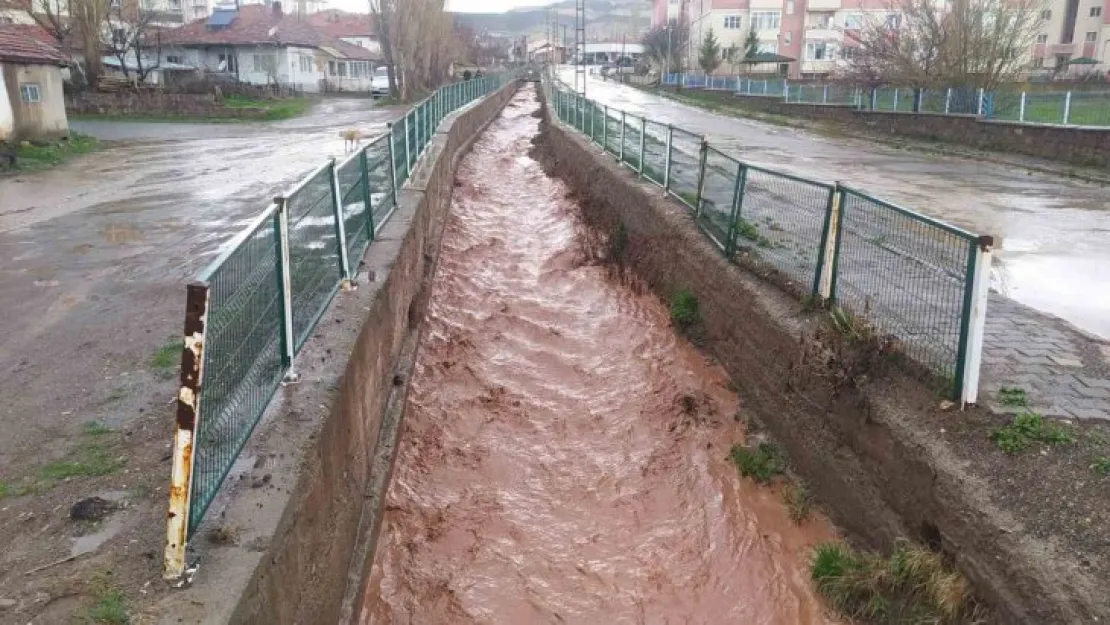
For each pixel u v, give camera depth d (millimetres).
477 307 10688
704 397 7828
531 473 6824
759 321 7582
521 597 5340
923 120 26734
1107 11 55938
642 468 6887
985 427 4836
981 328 4914
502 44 133625
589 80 69000
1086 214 13125
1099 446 4609
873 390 5609
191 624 2779
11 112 18531
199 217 10969
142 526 3543
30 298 7199
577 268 12273
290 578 3535
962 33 27141
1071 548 3854
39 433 4555
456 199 16969
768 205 8078
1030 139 21547
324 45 51719
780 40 66062
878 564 4871
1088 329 7031
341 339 5438
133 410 4859
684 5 70812
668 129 12000
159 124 28109
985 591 4082
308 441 4082
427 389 7988
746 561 5645
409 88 40969
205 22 50250
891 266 5840
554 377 8695
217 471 3453
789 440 6664
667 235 10711
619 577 5594
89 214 11172
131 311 6824
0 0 32406
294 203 4973
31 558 3295
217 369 3373
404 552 5562
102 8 31891
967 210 13344
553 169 19922
